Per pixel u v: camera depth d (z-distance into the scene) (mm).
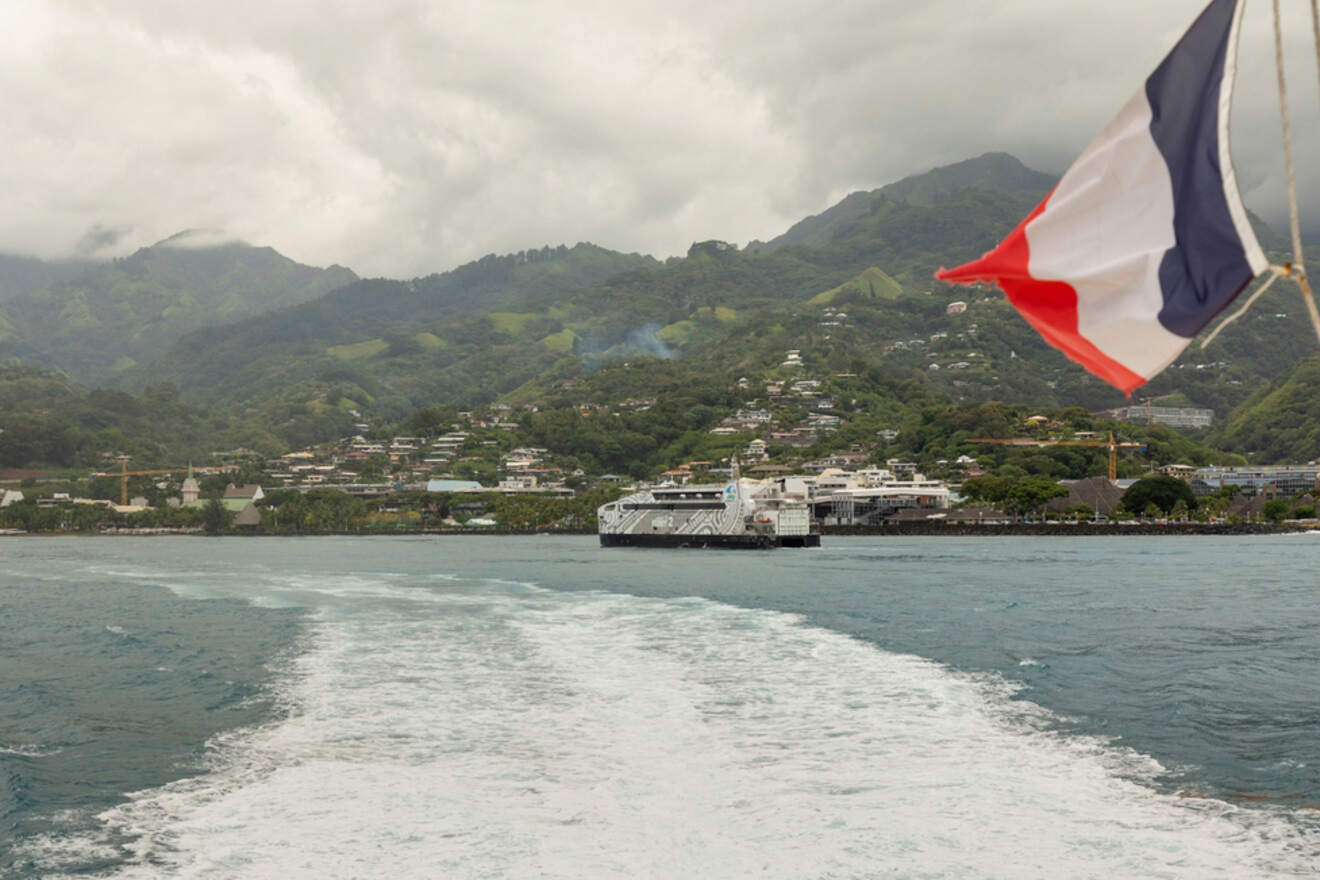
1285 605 89125
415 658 55938
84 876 23953
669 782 30266
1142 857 24016
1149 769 32312
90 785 31922
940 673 50688
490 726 38125
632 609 85062
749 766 32062
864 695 44125
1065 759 33375
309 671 52625
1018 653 58656
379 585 119938
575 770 31688
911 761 32781
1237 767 32688
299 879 23109
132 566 176750
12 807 29422
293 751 35094
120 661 59438
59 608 95562
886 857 23906
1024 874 22922
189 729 39969
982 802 28266
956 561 167375
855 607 86688
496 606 89125
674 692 44625
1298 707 42750
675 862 23656
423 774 31531
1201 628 71688
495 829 26094
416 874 23125
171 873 23906
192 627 76750
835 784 30000
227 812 28391
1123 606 87812
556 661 53938
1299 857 24016
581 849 24531
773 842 24953
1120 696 45125
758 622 74000
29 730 40281
